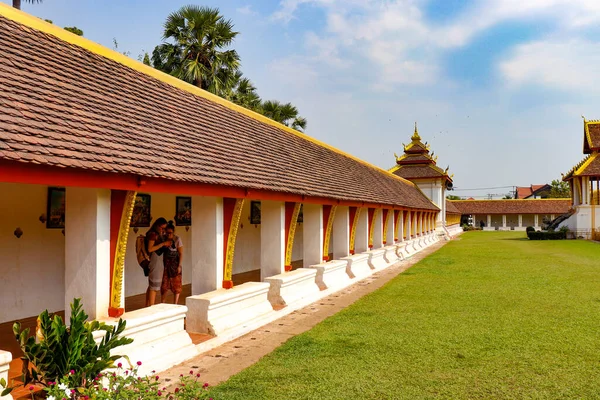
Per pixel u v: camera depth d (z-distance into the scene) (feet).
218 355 22.39
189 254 41.24
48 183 15.29
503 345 23.97
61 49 22.93
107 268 19.02
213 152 26.68
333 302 36.50
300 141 51.90
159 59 78.43
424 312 32.40
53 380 14.07
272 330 27.40
